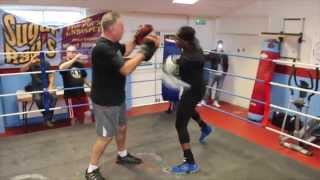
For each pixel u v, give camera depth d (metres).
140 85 5.57
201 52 2.61
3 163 2.71
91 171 2.40
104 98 2.23
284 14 4.76
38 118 4.67
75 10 4.82
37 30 4.53
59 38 4.68
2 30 4.32
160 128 3.65
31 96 4.26
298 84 4.59
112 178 2.49
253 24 5.31
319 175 2.61
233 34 5.75
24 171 2.58
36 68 4.18
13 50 4.42
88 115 4.35
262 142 3.97
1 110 4.30
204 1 4.96
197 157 2.91
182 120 2.60
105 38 2.17
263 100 4.69
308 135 3.82
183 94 2.57
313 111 4.29
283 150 3.73
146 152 3.00
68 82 4.06
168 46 3.52
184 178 2.51
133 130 3.58
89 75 4.77
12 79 4.46
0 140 3.23
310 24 4.44
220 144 3.21
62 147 3.08
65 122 4.72
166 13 5.46
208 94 5.79
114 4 4.58
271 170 2.68
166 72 3.05
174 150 3.05
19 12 4.46
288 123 4.22
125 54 2.46
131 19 5.20
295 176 2.58
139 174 2.56
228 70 5.94
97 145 2.35
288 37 4.70
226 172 2.63
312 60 4.46
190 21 5.89
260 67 4.81
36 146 3.09
